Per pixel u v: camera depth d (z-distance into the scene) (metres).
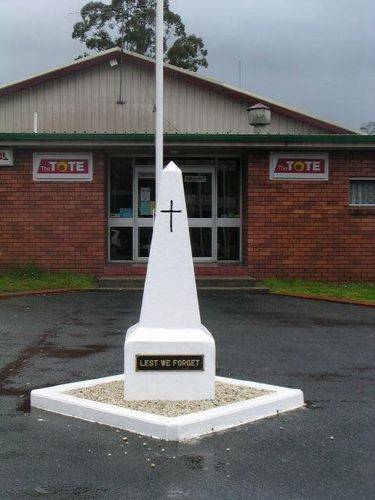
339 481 4.60
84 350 8.71
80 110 25.08
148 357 6.07
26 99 25.00
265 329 10.48
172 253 6.24
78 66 24.94
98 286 14.76
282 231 15.69
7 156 15.46
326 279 15.73
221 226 17.22
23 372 7.50
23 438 5.38
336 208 15.71
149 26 31.52
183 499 4.30
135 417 5.52
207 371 6.11
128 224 17.12
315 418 5.96
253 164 15.65
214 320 11.26
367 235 15.76
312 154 15.66
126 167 17.12
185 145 15.19
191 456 5.01
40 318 11.24
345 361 8.27
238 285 14.87
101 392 6.34
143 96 25.20
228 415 5.68
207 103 25.08
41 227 15.59
